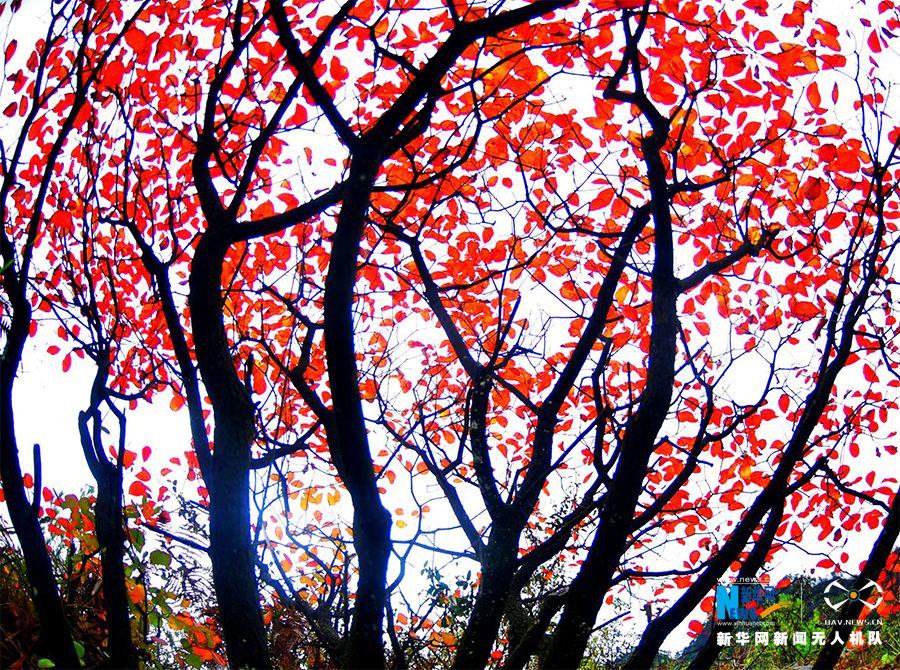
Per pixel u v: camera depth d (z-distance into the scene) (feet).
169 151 15.53
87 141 12.07
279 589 13.75
